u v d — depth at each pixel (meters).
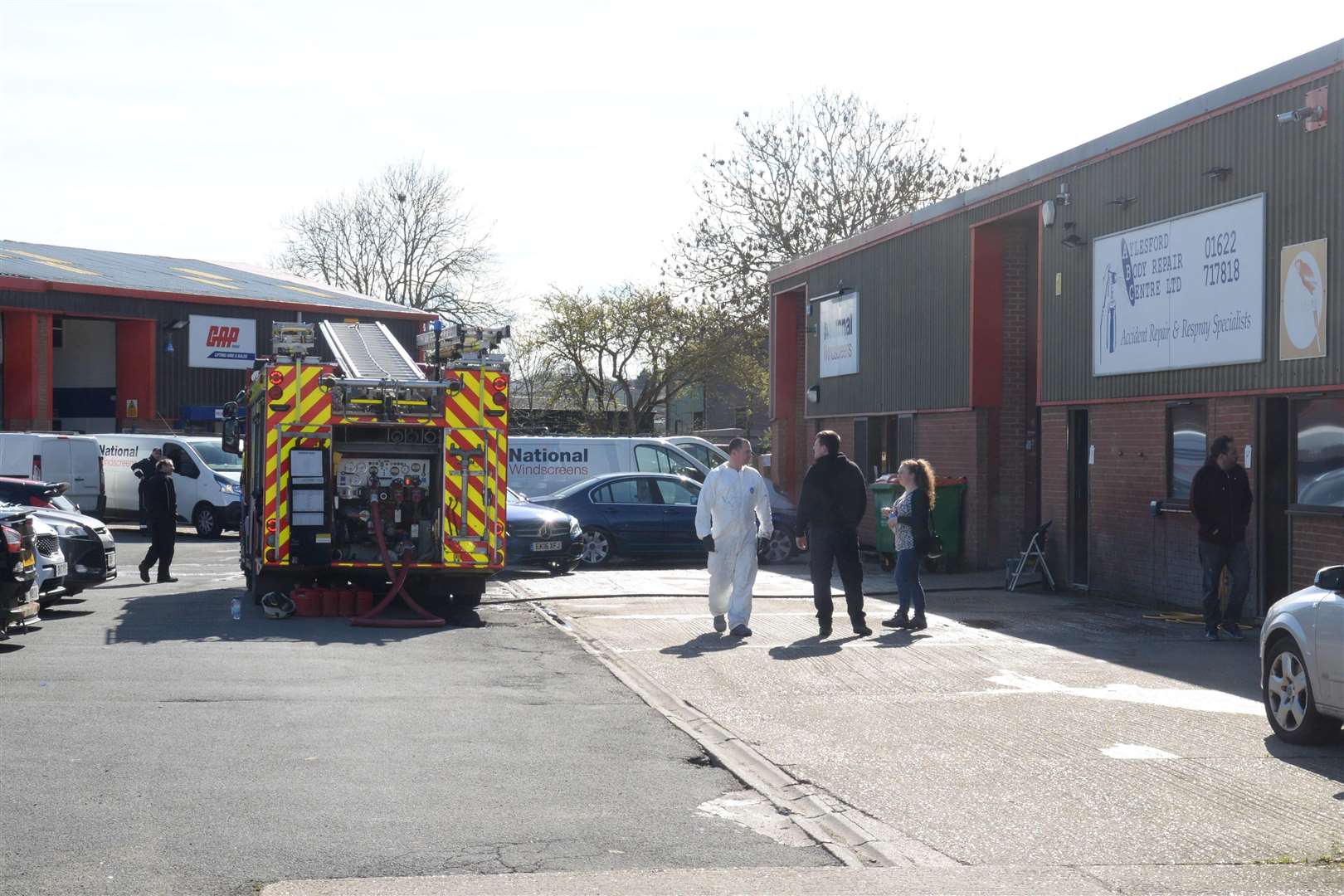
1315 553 13.47
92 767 7.47
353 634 13.38
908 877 5.75
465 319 62.41
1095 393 17.36
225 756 7.81
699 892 5.50
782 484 30.48
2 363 41.88
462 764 7.74
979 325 20.69
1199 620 14.66
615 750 8.20
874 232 24.41
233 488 29.66
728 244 47.59
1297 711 8.34
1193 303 15.32
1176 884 5.65
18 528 12.38
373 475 14.78
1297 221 13.63
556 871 5.78
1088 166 17.55
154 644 12.52
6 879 5.50
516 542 18.98
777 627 13.95
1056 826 6.59
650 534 21.66
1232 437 14.34
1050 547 18.38
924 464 13.96
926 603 16.47
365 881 5.57
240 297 46.00
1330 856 6.06
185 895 5.36
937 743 8.46
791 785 7.41
